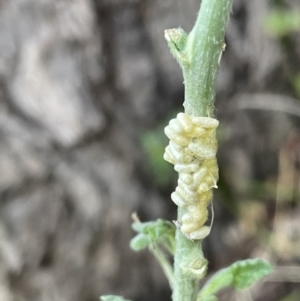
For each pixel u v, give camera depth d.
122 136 0.16
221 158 0.17
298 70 0.18
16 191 0.14
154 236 0.07
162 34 0.16
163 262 0.07
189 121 0.05
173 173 0.16
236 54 0.17
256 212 0.18
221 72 0.17
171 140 0.06
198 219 0.06
